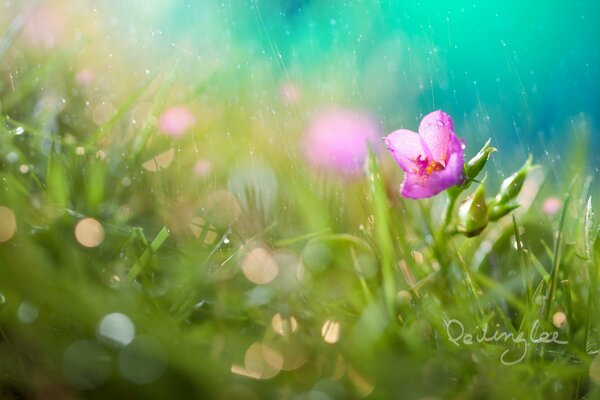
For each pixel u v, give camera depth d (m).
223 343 0.40
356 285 0.44
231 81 0.59
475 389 0.40
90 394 0.38
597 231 0.45
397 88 0.70
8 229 0.41
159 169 0.50
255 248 0.45
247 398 0.39
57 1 0.61
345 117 0.56
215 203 0.49
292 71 0.61
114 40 0.62
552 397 0.41
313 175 0.51
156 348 0.39
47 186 0.45
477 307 0.44
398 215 0.47
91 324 0.40
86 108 0.54
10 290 0.40
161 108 0.51
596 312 0.44
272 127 0.56
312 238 0.46
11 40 0.54
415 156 0.44
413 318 0.42
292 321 0.42
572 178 0.53
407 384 0.40
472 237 0.46
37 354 0.39
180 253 0.44
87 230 0.43
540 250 0.47
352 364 0.40
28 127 0.48
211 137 0.54
